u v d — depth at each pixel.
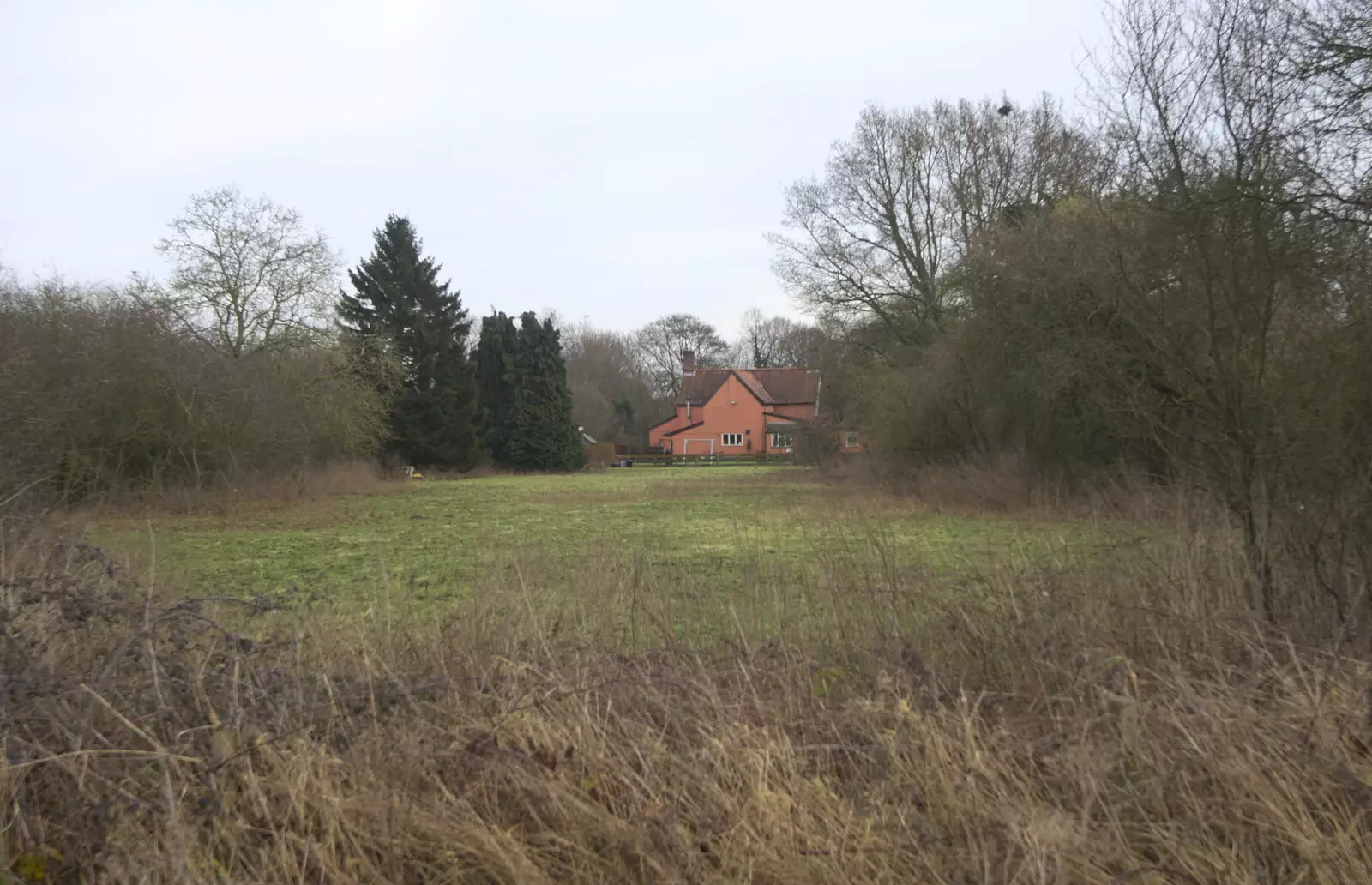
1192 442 5.27
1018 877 2.58
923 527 10.78
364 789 2.89
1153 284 5.34
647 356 87.62
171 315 22.83
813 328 35.84
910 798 2.97
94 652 3.49
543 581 5.38
